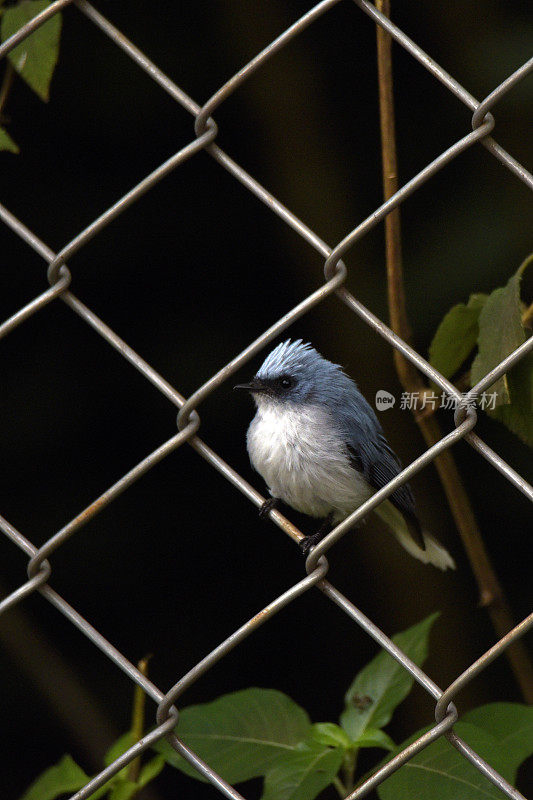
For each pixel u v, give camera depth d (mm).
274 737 4426
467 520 5645
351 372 9734
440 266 9195
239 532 10422
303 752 4273
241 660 10227
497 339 4242
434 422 5574
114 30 3934
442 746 3779
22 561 9969
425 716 9500
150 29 9758
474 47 9359
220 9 9711
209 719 4469
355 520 3459
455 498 5641
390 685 4621
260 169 10211
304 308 3604
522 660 5816
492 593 5664
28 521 9961
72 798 3695
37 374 10008
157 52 9781
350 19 9969
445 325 5016
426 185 9617
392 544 10008
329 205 9992
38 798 4527
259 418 6402
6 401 9930
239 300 10258
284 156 10078
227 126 10188
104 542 10164
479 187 9438
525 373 4301
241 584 10367
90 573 10078
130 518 10266
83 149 10023
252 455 6410
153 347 10117
